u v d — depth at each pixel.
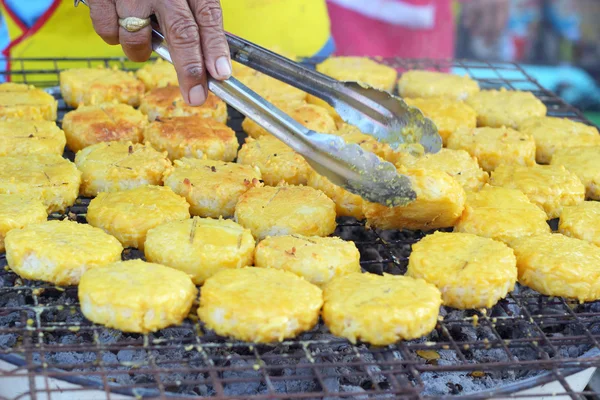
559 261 0.81
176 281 0.76
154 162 0.91
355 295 0.76
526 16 1.50
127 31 0.83
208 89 0.81
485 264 0.79
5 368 0.75
